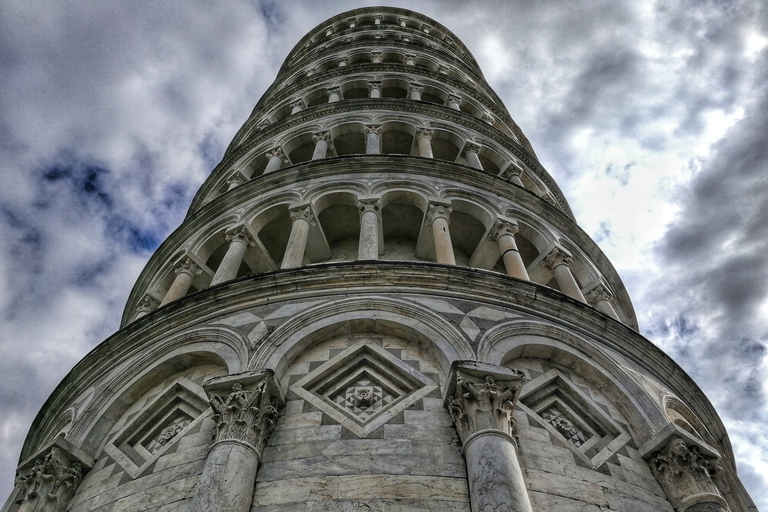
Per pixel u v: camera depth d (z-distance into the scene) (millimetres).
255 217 16500
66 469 10000
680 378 12820
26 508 9445
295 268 12195
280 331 10812
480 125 22906
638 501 8930
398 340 10914
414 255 16781
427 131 21344
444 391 9516
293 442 8703
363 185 16484
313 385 10031
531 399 10398
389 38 34781
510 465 7863
